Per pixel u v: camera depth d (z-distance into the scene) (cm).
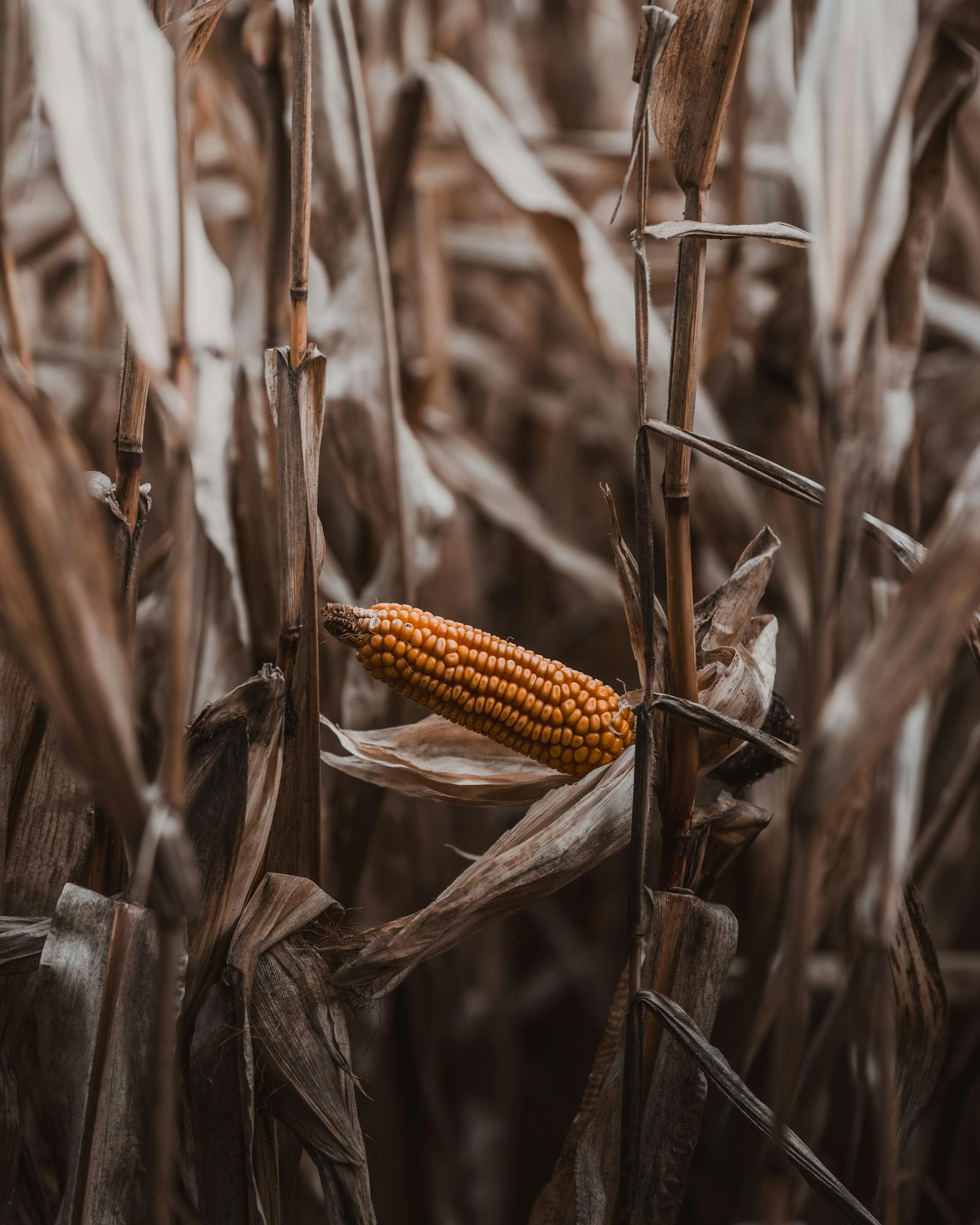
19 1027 92
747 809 94
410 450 121
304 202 86
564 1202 94
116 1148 85
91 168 74
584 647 212
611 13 238
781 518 128
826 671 77
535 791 96
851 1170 105
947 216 200
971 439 178
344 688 119
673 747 90
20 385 72
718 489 134
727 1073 86
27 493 72
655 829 158
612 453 205
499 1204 155
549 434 228
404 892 134
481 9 205
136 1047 86
